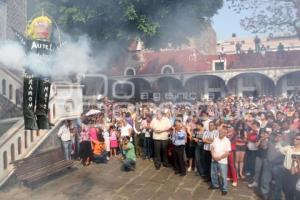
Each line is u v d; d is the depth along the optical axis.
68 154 10.45
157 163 10.09
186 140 9.80
